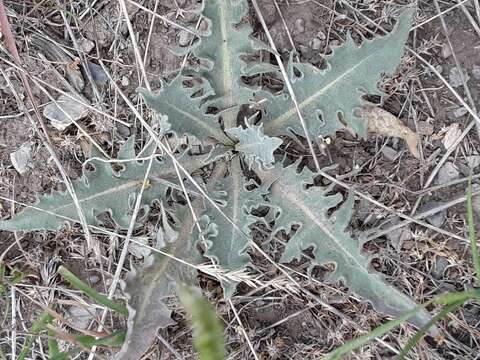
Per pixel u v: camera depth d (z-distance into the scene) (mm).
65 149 2121
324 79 1943
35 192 2125
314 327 2072
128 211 1994
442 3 2088
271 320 2082
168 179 2023
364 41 1893
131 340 1761
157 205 2096
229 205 1980
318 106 1963
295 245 1927
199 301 703
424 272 2064
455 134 2066
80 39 2141
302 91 1968
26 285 2100
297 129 1990
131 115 2123
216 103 1974
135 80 2129
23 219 1929
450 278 2062
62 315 2092
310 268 1935
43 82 2111
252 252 2068
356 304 2039
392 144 2094
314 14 2107
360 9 2105
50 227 1950
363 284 1854
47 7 2145
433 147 2084
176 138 2023
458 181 2053
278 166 1974
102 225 2086
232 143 2014
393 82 2078
